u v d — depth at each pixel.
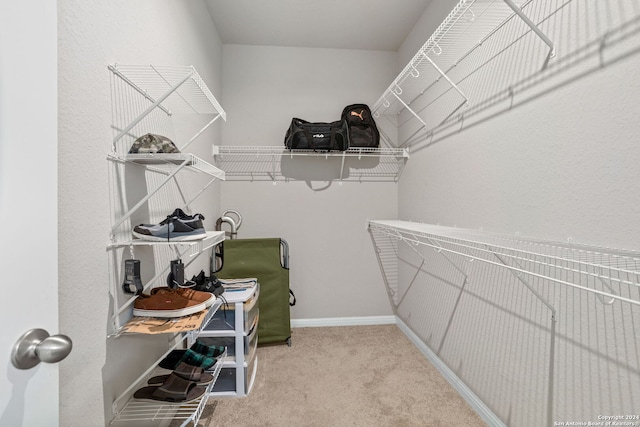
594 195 0.95
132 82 1.11
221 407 1.55
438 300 1.96
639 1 0.82
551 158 1.10
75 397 0.81
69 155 0.78
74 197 0.80
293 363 2.00
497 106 1.40
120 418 1.02
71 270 0.79
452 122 1.81
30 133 0.46
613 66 0.89
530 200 1.21
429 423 1.45
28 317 0.45
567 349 1.03
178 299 1.08
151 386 1.12
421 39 2.27
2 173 0.41
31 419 0.45
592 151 0.95
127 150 1.08
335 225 2.69
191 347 1.44
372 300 2.72
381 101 2.39
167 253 1.42
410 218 2.45
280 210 2.64
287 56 2.67
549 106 1.11
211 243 1.22
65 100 0.76
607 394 0.90
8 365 0.42
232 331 1.66
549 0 1.11
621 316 0.86
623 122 0.86
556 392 1.08
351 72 2.73
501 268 1.37
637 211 0.83
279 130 2.65
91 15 0.87
